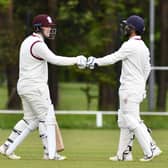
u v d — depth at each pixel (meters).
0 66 67.50
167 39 74.62
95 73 70.12
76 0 71.44
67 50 72.00
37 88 33.53
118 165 32.62
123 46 33.62
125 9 75.56
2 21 67.31
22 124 34.44
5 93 83.69
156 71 81.19
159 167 32.12
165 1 74.19
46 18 33.84
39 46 33.28
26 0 71.62
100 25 69.94
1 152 34.62
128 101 33.56
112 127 56.88
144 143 33.97
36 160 34.00
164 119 59.94
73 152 38.97
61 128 57.03
